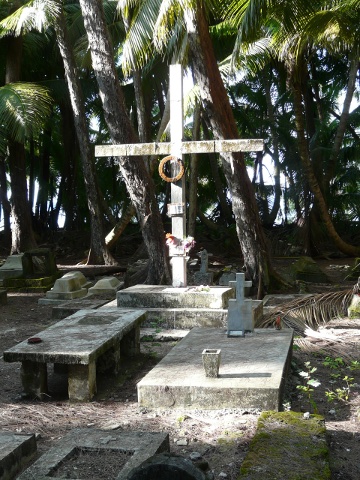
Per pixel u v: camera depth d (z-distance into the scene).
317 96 25.02
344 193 25.47
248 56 14.49
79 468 3.87
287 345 6.45
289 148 24.00
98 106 26.89
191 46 11.20
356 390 5.95
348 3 11.98
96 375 6.68
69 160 25.70
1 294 12.12
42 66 24.28
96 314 7.60
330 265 18.23
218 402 5.27
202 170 26.50
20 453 4.19
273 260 19.58
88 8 11.62
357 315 9.23
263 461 3.89
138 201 11.64
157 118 25.30
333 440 4.70
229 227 23.06
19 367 7.27
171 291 9.09
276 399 5.15
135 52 12.18
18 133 15.77
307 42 13.58
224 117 11.45
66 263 20.42
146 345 8.17
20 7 17.62
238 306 7.01
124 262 20.12
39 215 27.97
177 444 4.62
